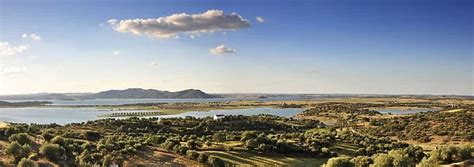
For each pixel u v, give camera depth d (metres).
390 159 108.56
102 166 103.81
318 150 139.38
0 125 149.62
